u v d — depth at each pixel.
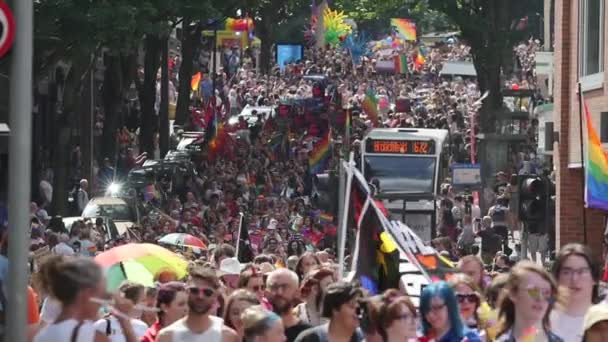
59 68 101.69
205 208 82.00
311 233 72.44
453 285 24.03
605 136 56.53
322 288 26.50
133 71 100.38
